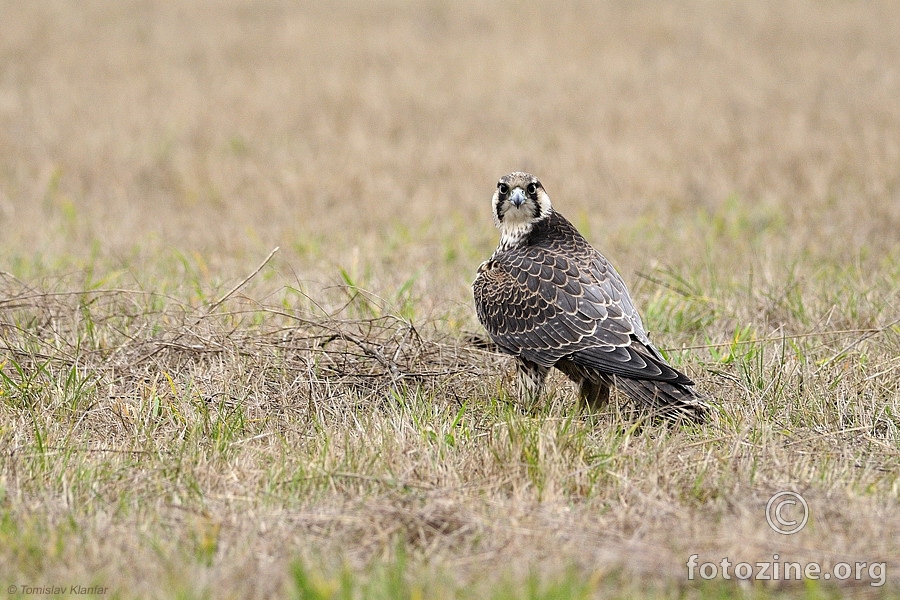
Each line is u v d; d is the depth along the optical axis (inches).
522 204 447.5
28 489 346.9
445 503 329.4
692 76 1317.7
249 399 429.1
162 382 446.0
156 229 762.2
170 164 956.6
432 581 283.9
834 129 1050.7
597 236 716.0
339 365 460.1
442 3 1823.3
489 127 1096.2
